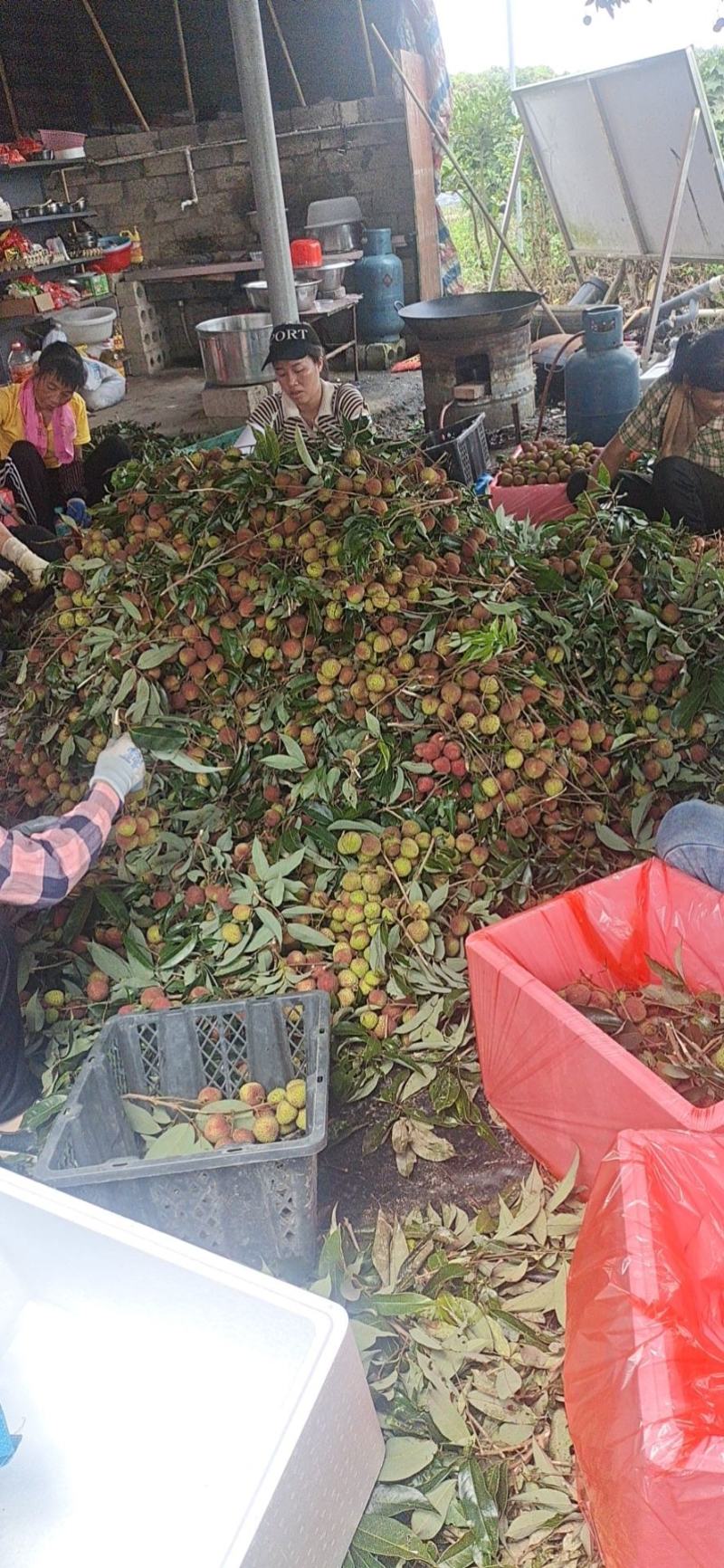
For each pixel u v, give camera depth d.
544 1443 1.68
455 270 10.71
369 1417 1.24
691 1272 1.47
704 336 3.70
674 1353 1.30
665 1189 1.52
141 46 9.91
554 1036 1.97
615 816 2.83
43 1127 2.25
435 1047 2.42
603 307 6.03
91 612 2.98
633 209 7.88
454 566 2.90
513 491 4.48
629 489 4.11
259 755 2.81
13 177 9.53
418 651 2.77
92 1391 1.23
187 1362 1.24
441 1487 1.60
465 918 2.60
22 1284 1.31
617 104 7.31
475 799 2.66
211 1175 1.96
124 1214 1.97
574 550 3.20
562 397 7.59
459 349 6.43
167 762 2.79
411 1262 1.99
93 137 10.28
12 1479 1.17
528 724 2.68
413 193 9.69
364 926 2.57
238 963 2.50
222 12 9.66
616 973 2.25
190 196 10.30
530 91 7.99
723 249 7.32
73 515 4.79
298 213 10.09
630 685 2.96
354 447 3.15
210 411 7.43
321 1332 1.12
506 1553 1.56
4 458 4.99
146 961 2.51
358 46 9.42
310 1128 1.94
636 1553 1.30
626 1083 1.83
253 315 7.61
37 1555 1.12
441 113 9.91
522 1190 2.06
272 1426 1.16
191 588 2.80
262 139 5.91
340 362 9.80
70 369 4.68
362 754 2.69
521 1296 1.86
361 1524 1.54
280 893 2.56
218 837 2.80
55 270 9.77
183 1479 1.14
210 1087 2.25
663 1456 1.21
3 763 3.18
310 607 2.76
